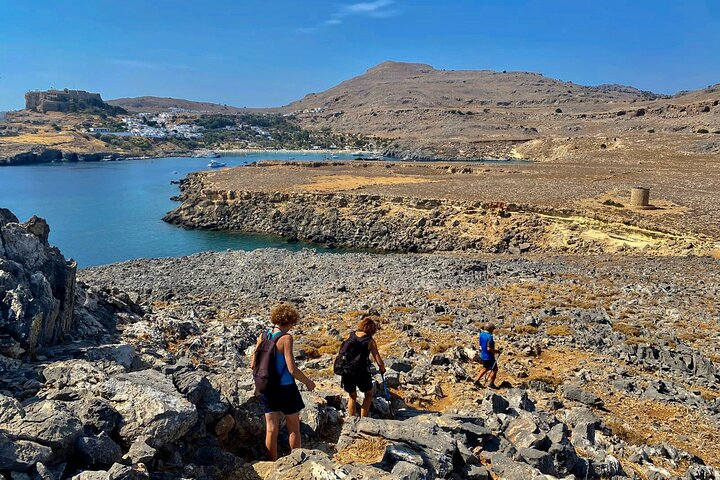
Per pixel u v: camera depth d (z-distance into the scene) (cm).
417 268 4306
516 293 3262
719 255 4628
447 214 7150
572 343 2222
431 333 2338
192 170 19312
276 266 4762
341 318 2653
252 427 973
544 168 12556
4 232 1289
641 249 5350
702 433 1405
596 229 5994
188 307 2752
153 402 835
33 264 1311
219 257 5322
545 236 6206
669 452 1226
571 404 1532
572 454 1018
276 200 8562
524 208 6831
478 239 6500
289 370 869
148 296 3241
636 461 1162
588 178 9956
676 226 5484
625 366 1969
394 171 12531
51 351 1109
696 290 3253
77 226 8262
